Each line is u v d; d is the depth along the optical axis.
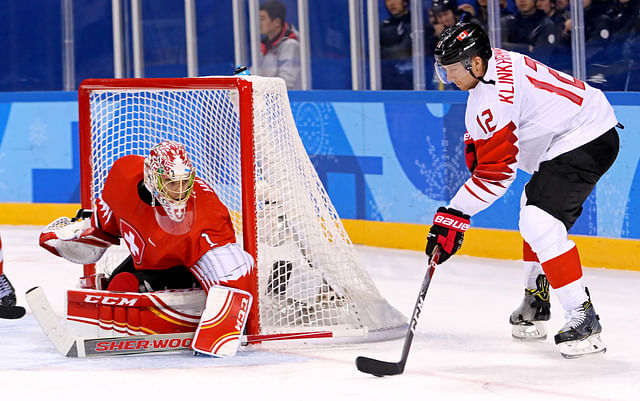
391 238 23.81
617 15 25.72
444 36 11.93
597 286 18.36
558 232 12.13
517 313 13.85
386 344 13.52
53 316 12.62
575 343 12.21
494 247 21.97
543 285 13.62
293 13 30.91
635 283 18.61
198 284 13.52
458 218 11.86
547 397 10.43
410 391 10.70
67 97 27.69
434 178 22.97
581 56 24.84
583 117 12.34
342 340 13.45
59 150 27.95
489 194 11.87
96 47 34.19
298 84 30.27
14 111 28.41
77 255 14.03
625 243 20.06
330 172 25.00
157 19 33.34
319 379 11.28
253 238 13.28
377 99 23.83
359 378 11.33
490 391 10.71
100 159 15.59
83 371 11.73
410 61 28.77
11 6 34.75
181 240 12.48
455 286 18.72
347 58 31.00
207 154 15.92
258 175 13.62
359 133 24.30
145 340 12.55
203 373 11.59
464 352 12.97
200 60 33.31
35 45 34.81
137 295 12.70
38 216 28.36
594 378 11.34
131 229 12.75
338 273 13.89
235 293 12.52
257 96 13.45
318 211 14.07
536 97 12.16
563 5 26.41
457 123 22.42
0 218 28.84
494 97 11.84
